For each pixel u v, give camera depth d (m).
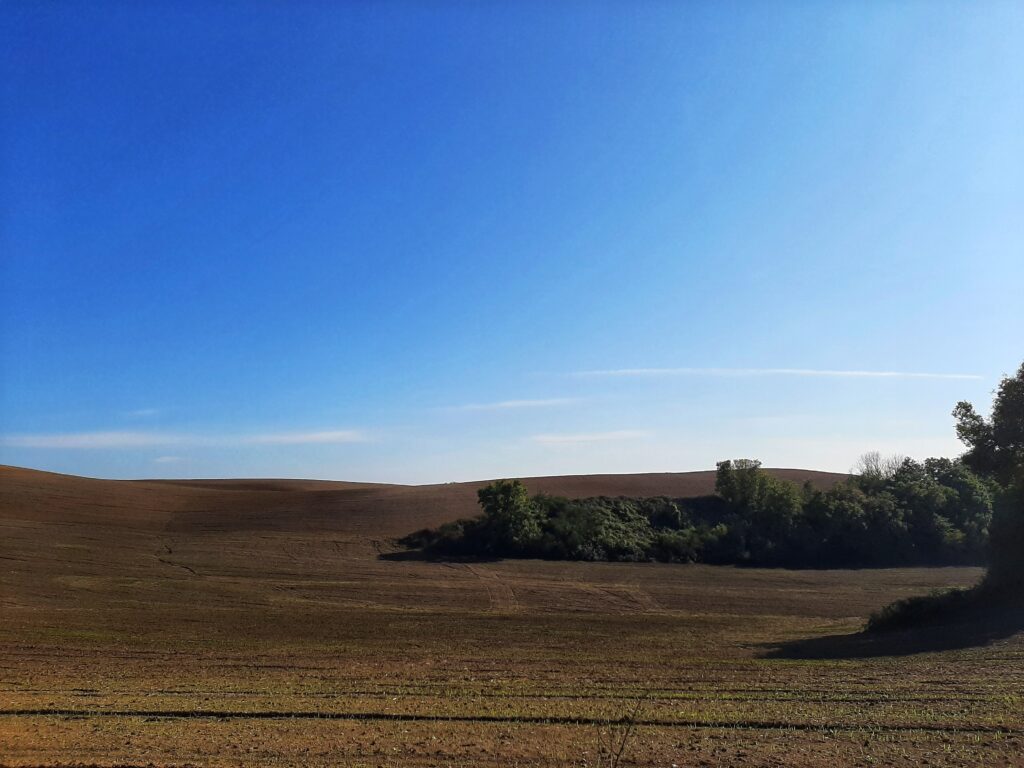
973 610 24.88
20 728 11.07
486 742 10.23
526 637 24.53
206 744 10.05
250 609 30.50
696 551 49.81
